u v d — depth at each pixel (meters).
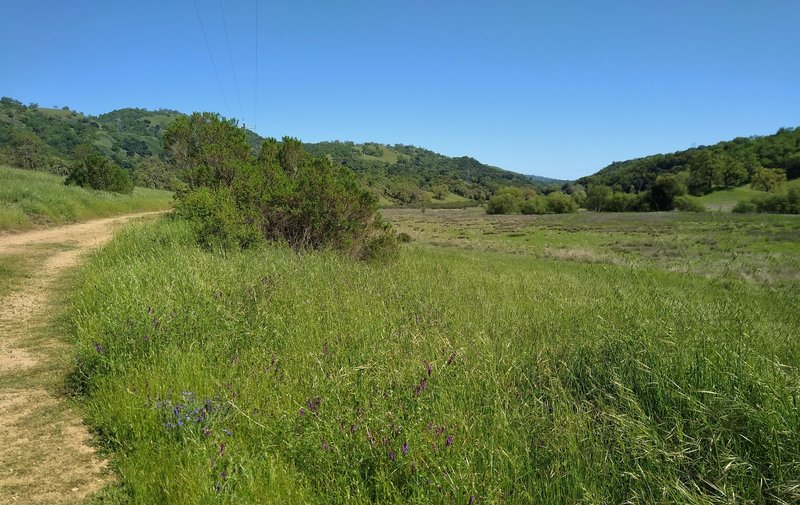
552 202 104.12
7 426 3.97
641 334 4.31
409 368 4.23
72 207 20.95
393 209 134.62
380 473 2.84
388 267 12.71
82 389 4.66
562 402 3.77
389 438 3.13
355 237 13.60
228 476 2.87
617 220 65.25
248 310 6.03
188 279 6.93
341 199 12.98
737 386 3.36
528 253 31.34
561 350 5.01
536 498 2.84
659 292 5.47
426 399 3.60
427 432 3.17
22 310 7.39
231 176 13.80
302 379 4.30
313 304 6.41
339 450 3.09
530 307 7.84
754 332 4.45
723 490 2.64
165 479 3.08
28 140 77.25
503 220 82.19
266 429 3.47
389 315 6.21
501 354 4.95
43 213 18.86
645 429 3.11
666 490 2.67
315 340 5.28
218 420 3.58
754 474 2.78
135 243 10.91
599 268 17.48
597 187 102.12
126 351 4.80
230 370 4.54
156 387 4.13
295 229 13.21
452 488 2.65
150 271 7.40
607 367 4.36
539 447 3.25
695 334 4.10
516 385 4.30
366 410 3.46
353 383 4.00
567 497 2.78
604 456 3.13
